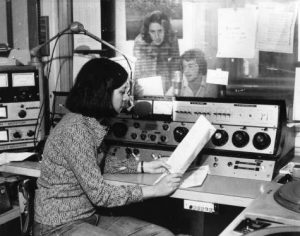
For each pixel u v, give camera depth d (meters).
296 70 2.25
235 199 1.66
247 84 2.37
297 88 2.25
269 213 1.33
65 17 2.80
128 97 2.24
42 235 1.76
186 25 2.49
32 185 2.00
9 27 2.69
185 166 1.84
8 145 2.45
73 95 1.81
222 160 1.99
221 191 1.73
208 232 2.35
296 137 2.30
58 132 1.77
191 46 2.49
